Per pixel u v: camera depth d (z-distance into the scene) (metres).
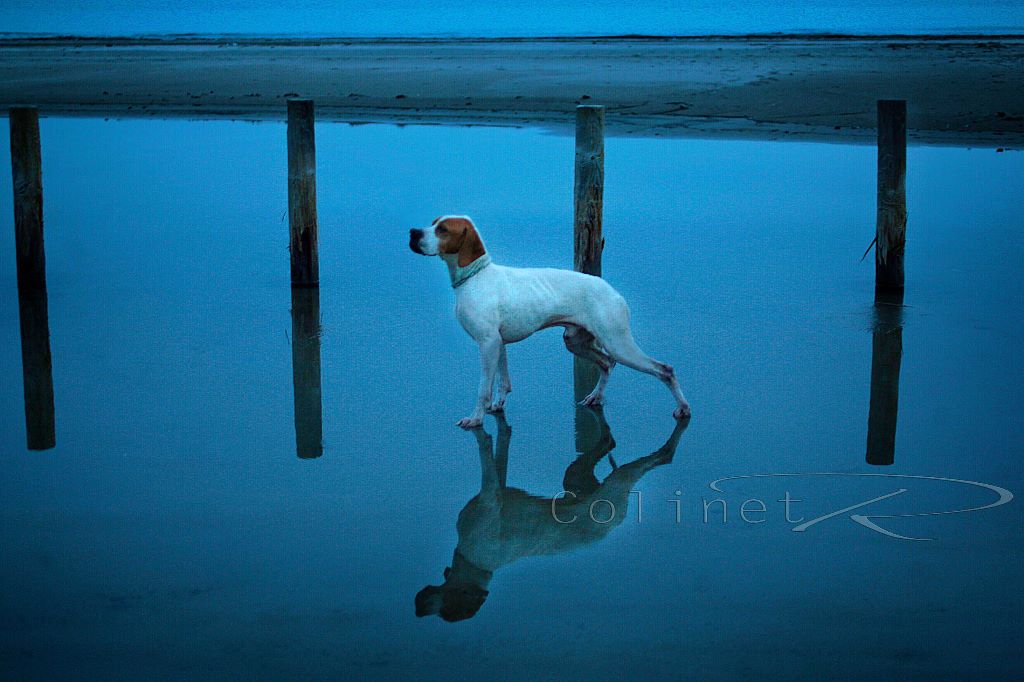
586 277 6.87
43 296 10.19
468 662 4.29
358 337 8.95
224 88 22.86
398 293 10.37
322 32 35.44
